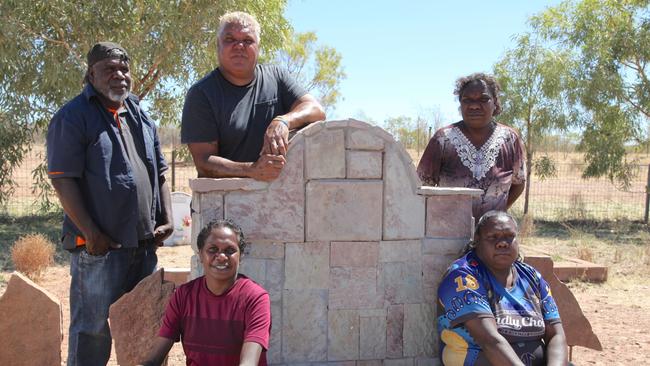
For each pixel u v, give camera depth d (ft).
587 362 18.17
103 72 12.12
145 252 13.53
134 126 13.07
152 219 13.28
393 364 13.17
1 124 36.65
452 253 13.35
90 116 12.04
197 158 12.50
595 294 26.35
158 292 12.44
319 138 12.38
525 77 48.73
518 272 12.42
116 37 36.76
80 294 12.50
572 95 47.32
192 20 37.19
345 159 12.58
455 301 11.67
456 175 14.23
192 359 10.85
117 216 12.23
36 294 12.50
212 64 39.86
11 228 39.40
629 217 51.26
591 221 48.85
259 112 12.84
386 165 12.78
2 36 33.35
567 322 14.98
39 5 34.81
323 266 12.64
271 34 43.29
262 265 12.40
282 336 12.58
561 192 71.56
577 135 51.24
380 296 12.99
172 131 49.96
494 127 14.51
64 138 11.70
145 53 36.78
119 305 12.28
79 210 11.76
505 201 14.40
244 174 12.00
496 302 11.77
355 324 12.89
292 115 12.52
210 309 10.75
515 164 14.73
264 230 12.30
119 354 12.28
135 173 12.53
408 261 13.16
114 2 35.65
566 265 29.07
